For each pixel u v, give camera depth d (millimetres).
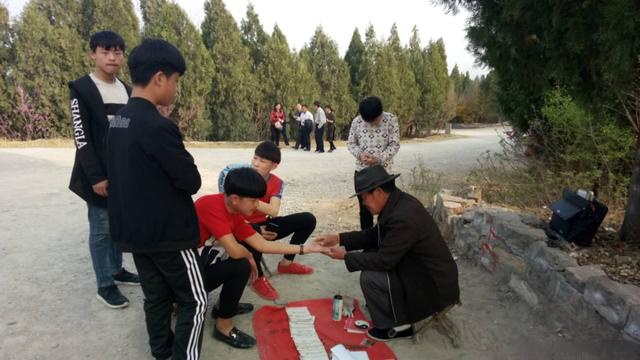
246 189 2594
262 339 2869
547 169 5238
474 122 37594
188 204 2338
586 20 2959
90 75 3051
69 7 15523
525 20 3369
